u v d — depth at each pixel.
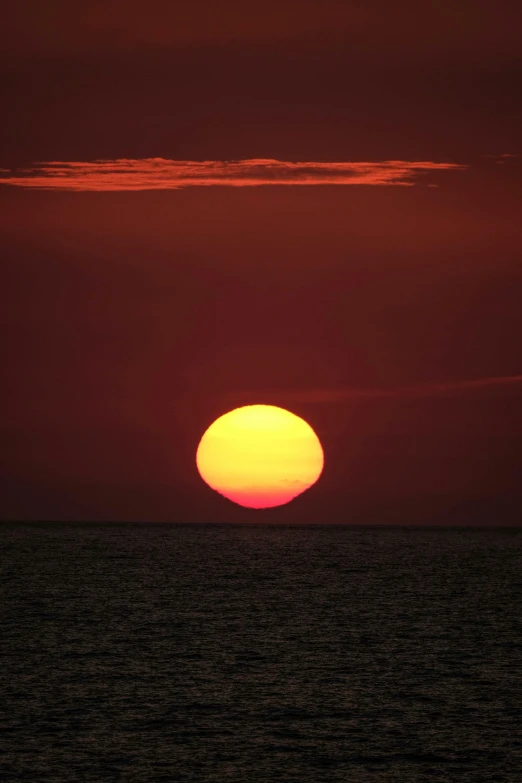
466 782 140.88
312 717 170.75
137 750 150.88
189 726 163.88
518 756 151.75
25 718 166.00
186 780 138.88
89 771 141.38
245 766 145.38
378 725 166.75
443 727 166.00
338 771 144.25
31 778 138.12
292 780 140.25
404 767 146.38
